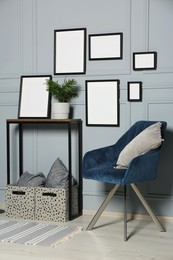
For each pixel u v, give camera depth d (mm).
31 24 3859
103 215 3619
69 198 3439
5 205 3572
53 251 2648
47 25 3809
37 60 3848
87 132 3689
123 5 3564
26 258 2523
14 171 3932
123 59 3576
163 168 3461
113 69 3605
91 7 3664
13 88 3928
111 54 3604
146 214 3500
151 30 3484
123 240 2887
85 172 3102
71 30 3719
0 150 3975
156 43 3471
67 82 3590
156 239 2910
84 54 3684
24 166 3898
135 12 3529
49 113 3746
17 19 3904
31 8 3855
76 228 3166
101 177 3000
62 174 3500
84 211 3695
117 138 3600
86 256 2557
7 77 3941
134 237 2959
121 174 2916
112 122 3600
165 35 3443
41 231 3088
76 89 3715
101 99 3631
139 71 3523
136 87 3510
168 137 3447
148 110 3504
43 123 3656
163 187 3463
